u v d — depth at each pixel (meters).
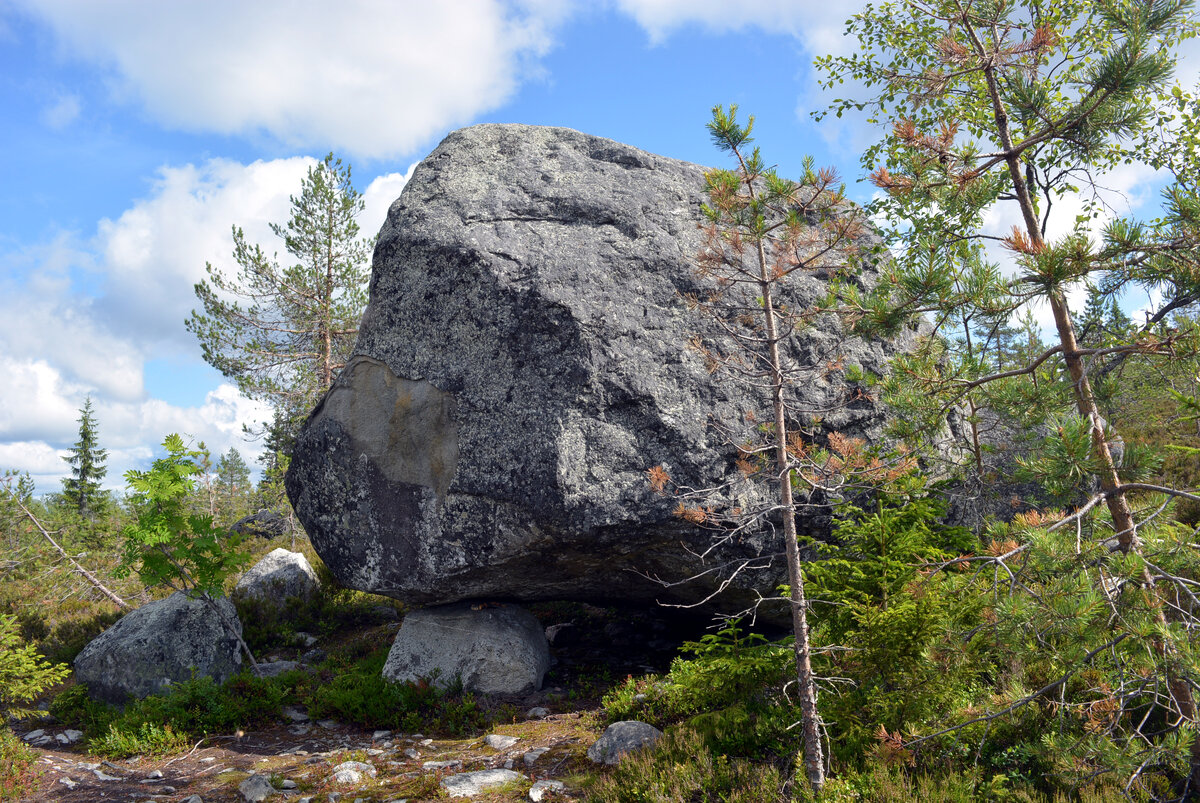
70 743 8.80
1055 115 6.52
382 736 8.49
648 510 8.58
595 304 9.16
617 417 8.81
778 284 9.84
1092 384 6.15
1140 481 5.79
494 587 9.84
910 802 5.06
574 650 11.85
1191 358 5.07
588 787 6.30
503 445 8.93
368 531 9.73
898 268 6.31
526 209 10.12
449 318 9.61
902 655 5.81
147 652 10.08
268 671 11.22
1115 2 5.72
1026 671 6.15
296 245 22.30
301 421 21.98
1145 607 4.86
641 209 10.24
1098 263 5.27
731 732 6.67
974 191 6.23
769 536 8.97
